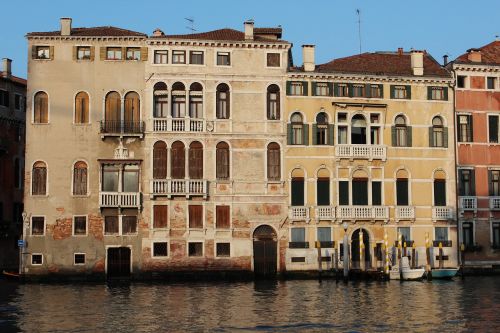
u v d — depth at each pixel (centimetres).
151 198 4016
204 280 4003
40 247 3988
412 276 3881
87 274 3988
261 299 3055
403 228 4206
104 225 4009
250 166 4106
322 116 4197
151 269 4003
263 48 4159
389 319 2486
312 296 3155
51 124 4044
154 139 4056
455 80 4334
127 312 2666
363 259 3956
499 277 4125
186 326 2353
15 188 4859
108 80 4072
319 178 4156
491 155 4378
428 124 4291
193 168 4072
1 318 2523
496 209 4334
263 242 4100
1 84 4712
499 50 4722
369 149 4188
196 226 4053
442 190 4288
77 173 4038
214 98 4109
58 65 4069
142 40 4081
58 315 2592
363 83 4238
